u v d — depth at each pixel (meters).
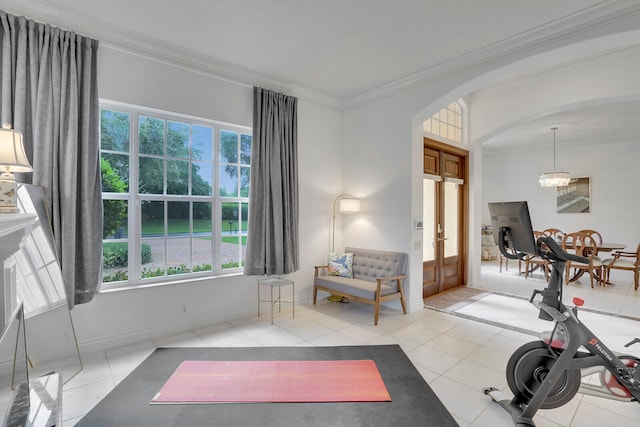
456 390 2.38
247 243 3.87
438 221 5.04
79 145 2.81
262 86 4.07
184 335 3.36
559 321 1.92
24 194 2.43
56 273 2.62
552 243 2.03
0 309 1.78
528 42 3.07
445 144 4.98
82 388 2.36
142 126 3.34
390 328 3.58
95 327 2.96
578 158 7.23
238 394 2.29
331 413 2.09
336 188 4.94
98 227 2.92
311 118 4.62
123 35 3.03
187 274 3.61
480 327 3.63
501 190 8.43
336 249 4.93
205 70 3.59
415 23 2.89
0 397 2.00
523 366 2.09
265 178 3.98
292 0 2.57
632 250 6.54
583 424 2.03
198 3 2.62
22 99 2.54
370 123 4.63
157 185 3.43
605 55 3.71
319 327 3.61
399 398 2.26
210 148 3.82
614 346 3.16
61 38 2.70
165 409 2.12
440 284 5.12
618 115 5.29
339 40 3.20
